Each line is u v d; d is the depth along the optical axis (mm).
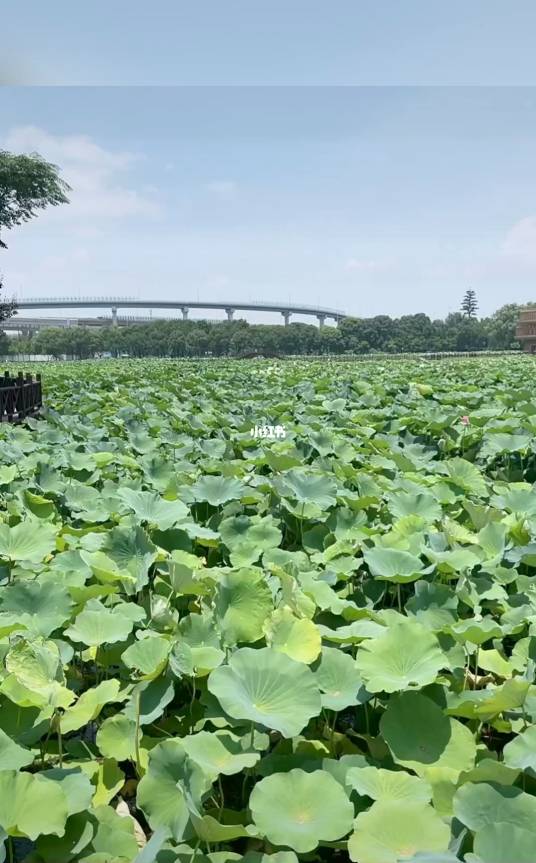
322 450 6906
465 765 2215
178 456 6906
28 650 2549
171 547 4066
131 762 2631
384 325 132125
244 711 2105
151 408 11391
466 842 1818
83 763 2391
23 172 38875
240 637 2818
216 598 2908
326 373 21906
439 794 2016
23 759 2047
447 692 2482
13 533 3619
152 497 4141
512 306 132625
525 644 2918
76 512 4945
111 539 3580
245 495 4996
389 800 1920
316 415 10328
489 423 8438
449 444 7789
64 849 1896
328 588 3248
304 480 4844
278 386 16484
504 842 1649
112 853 1907
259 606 2861
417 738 2287
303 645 2607
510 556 3842
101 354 136500
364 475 5133
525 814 1804
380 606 3709
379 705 2615
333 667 2568
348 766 2199
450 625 2881
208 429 8906
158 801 1985
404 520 4148
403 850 1771
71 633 2809
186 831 1913
